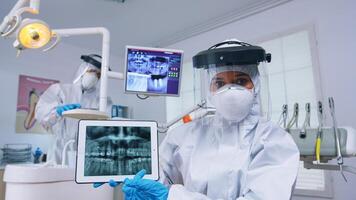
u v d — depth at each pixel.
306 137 1.23
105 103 1.25
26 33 0.88
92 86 1.94
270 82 2.55
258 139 1.00
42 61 3.12
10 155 2.71
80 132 0.86
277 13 2.59
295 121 1.39
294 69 2.43
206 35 3.15
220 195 0.96
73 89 1.99
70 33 1.16
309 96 2.30
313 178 2.24
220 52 1.05
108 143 0.88
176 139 1.18
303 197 2.27
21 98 2.91
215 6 2.64
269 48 2.62
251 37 2.75
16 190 0.89
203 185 0.99
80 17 2.77
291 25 2.49
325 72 2.24
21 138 2.85
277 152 0.93
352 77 2.11
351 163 2.01
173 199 0.83
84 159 0.85
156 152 0.93
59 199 0.95
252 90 1.09
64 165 1.06
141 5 2.57
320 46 2.29
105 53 1.26
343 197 2.07
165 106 3.44
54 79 3.19
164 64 1.37
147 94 1.36
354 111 2.07
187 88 3.13
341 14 2.21
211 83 1.14
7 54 2.87
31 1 0.90
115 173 0.87
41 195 0.91
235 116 1.05
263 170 0.90
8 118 2.80
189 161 1.09
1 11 2.58
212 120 1.18
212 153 1.07
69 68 3.34
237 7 2.67
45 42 0.93
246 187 0.89
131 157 0.90
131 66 1.32
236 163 0.98
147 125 0.95
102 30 1.25
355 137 1.17
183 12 2.73
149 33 3.21
